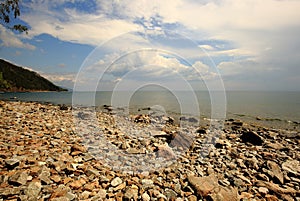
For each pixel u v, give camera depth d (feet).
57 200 4.91
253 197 6.23
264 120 25.75
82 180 6.06
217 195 5.92
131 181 6.47
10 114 16.51
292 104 47.47
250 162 8.97
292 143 14.44
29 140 9.39
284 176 7.83
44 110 23.43
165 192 6.13
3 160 6.66
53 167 6.59
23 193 5.05
